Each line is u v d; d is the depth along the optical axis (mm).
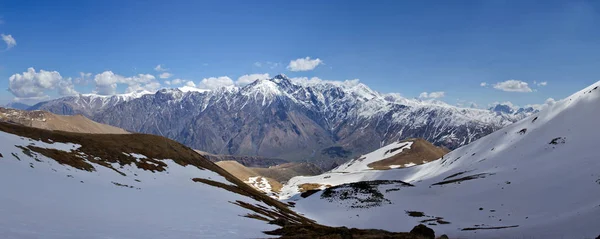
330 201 120125
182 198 61250
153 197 55781
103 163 71938
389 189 130375
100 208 40281
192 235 34312
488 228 69500
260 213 69375
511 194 97188
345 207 110188
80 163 64500
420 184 160000
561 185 90250
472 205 95562
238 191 93750
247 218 54531
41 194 39688
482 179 126188
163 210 46562
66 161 62250
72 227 29562
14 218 28438
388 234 44781
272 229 46562
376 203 110812
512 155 154250
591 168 94688
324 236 39594
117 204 44594
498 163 152000
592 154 109875
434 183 149375
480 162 169250
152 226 35875
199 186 81688
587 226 52750
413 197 117000
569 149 126438
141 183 67750
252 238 37094
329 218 98938
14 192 37156
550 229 57312
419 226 48594
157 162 90562
